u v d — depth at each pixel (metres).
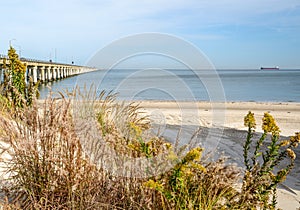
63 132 2.72
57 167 2.77
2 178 2.88
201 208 2.23
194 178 2.50
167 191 2.20
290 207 3.69
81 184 2.57
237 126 10.27
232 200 2.54
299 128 10.76
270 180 2.96
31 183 2.66
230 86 46.44
